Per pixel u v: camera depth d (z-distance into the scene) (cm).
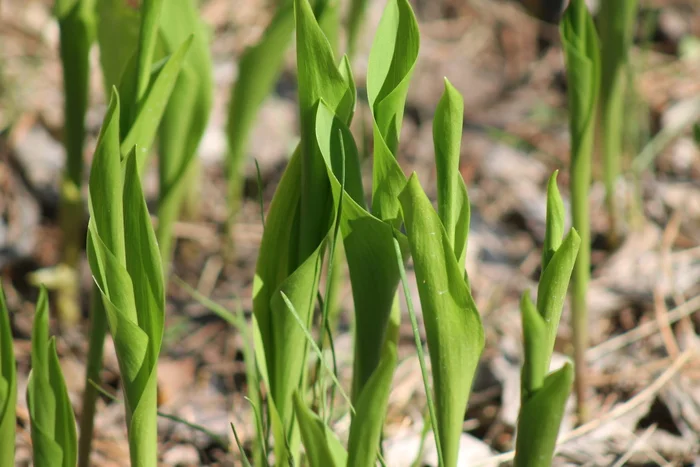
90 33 114
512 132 223
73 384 145
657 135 203
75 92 116
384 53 97
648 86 228
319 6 104
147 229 97
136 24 110
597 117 192
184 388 147
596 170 199
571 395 140
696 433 133
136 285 99
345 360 144
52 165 193
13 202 183
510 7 271
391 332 105
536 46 259
